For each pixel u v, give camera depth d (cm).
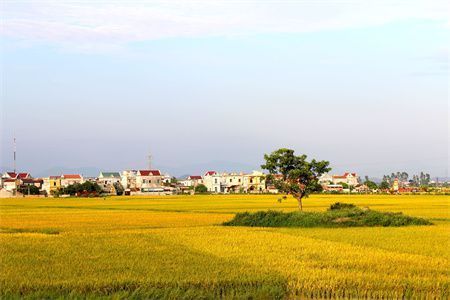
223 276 2570
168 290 2352
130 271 2678
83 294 2308
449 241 3906
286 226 5428
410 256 3141
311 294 2398
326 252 3312
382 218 5391
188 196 17712
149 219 6594
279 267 2788
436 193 19775
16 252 3353
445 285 2448
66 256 3166
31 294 2288
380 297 2342
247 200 13088
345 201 11725
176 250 3428
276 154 7225
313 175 7131
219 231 4803
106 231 4931
